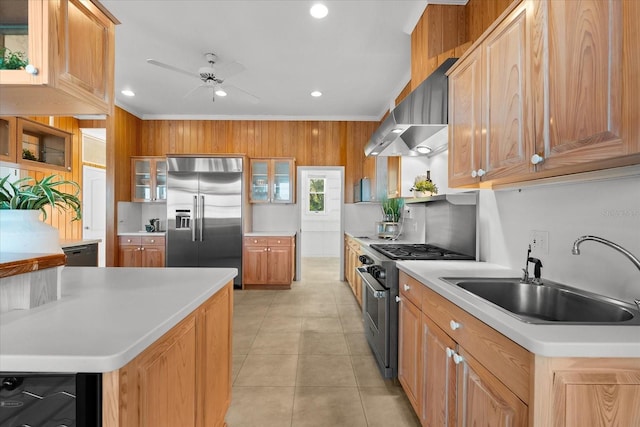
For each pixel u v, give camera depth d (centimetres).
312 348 296
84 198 516
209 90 466
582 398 86
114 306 114
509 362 100
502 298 164
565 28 112
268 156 581
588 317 133
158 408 100
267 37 327
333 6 278
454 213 280
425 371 173
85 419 77
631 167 116
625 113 90
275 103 520
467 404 127
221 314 165
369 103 519
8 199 126
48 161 400
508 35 146
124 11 285
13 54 118
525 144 135
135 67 397
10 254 118
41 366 75
